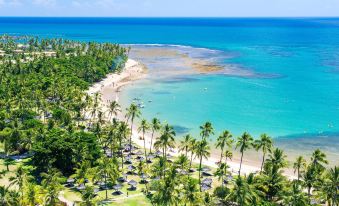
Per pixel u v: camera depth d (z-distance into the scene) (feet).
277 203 314.96
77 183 370.32
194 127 561.84
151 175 383.45
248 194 291.17
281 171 338.95
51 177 328.08
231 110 643.04
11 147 430.20
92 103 589.32
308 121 588.09
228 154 408.05
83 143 410.52
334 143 503.20
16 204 284.41
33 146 405.39
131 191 361.10
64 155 392.06
